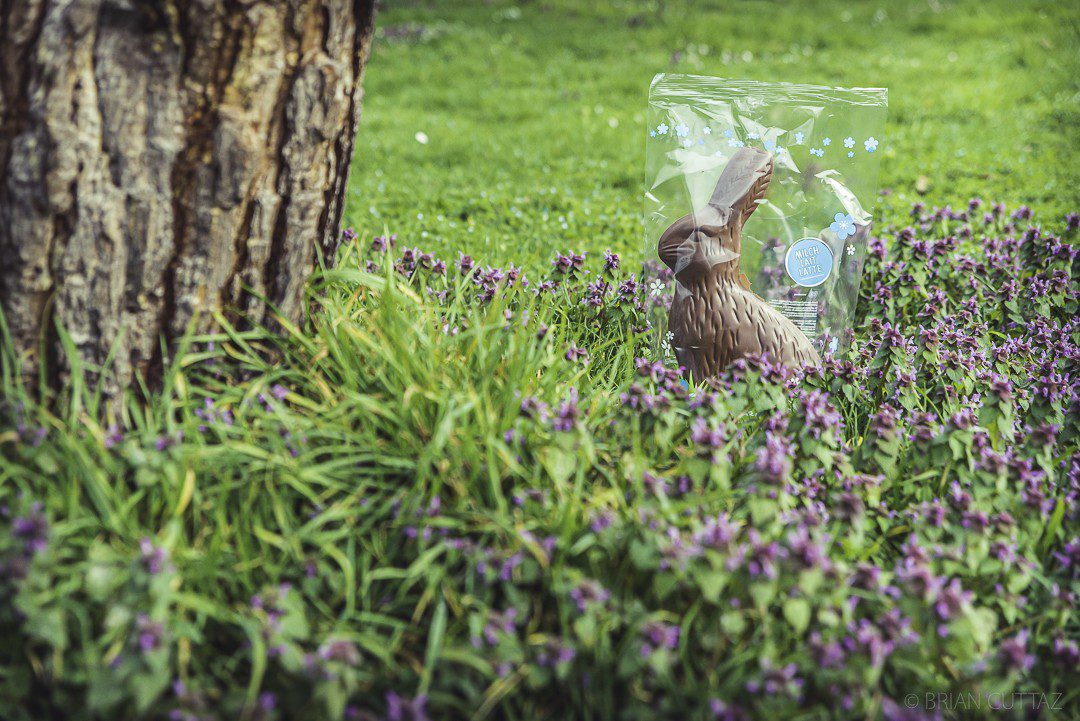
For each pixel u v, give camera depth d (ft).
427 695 6.65
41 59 7.59
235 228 8.64
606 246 18.72
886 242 17.20
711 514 8.19
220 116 8.16
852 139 11.69
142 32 7.79
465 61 39.55
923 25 44.32
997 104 31.58
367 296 10.55
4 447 7.75
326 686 6.24
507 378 9.02
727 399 9.71
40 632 6.35
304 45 8.55
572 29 45.34
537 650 6.83
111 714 6.53
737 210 11.02
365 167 24.75
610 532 7.43
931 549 8.09
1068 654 7.47
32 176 7.74
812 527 7.72
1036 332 13.07
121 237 8.14
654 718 6.81
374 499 7.89
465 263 12.53
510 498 8.13
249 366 9.04
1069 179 23.73
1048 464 9.32
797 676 7.09
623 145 27.55
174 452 7.36
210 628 7.20
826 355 12.25
